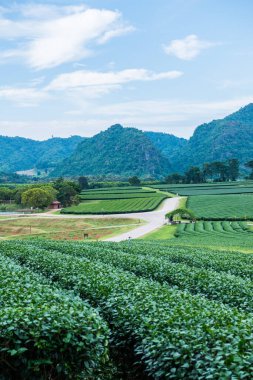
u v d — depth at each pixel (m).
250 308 17.09
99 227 105.94
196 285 21.08
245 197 155.38
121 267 27.08
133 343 14.06
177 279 22.73
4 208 163.00
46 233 96.88
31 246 36.38
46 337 11.20
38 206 152.38
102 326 12.17
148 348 11.78
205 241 67.81
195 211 126.56
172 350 11.09
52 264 24.73
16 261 28.98
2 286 16.16
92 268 22.11
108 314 15.73
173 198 164.50
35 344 10.93
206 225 103.06
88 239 86.88
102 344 12.50
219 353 10.03
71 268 22.62
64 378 11.70
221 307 14.63
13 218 120.88
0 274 18.92
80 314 11.91
